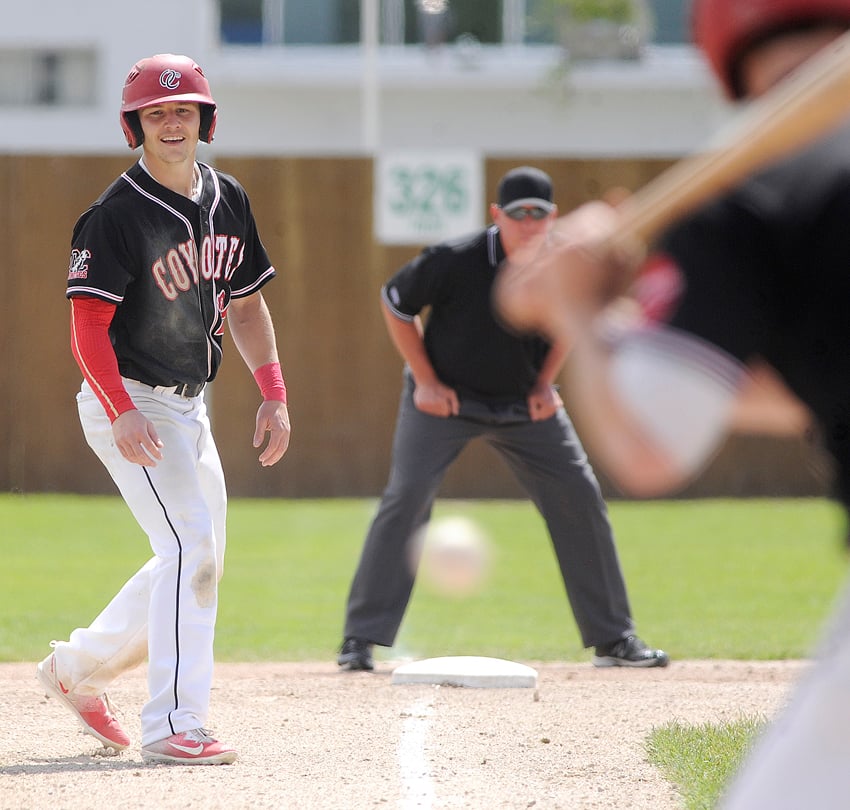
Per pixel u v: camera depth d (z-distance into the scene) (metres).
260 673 26.03
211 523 18.64
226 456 56.94
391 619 26.58
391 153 56.88
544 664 27.64
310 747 19.17
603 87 79.44
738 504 57.25
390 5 81.88
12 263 56.75
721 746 18.09
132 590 18.80
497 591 38.25
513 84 79.31
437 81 79.19
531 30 81.25
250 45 81.75
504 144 80.69
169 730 18.11
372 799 16.11
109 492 57.56
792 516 53.22
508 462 27.36
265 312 20.41
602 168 56.75
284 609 34.59
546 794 16.38
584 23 78.25
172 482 18.36
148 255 18.08
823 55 8.07
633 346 7.68
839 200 7.73
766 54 8.23
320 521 51.06
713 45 8.36
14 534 47.16
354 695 23.44
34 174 56.66
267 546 45.34
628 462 7.64
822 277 7.73
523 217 25.38
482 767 17.88
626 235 7.98
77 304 17.88
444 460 26.86
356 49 81.38
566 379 55.72
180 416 18.83
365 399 57.12
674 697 23.06
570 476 26.75
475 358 26.38
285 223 56.84
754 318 7.73
